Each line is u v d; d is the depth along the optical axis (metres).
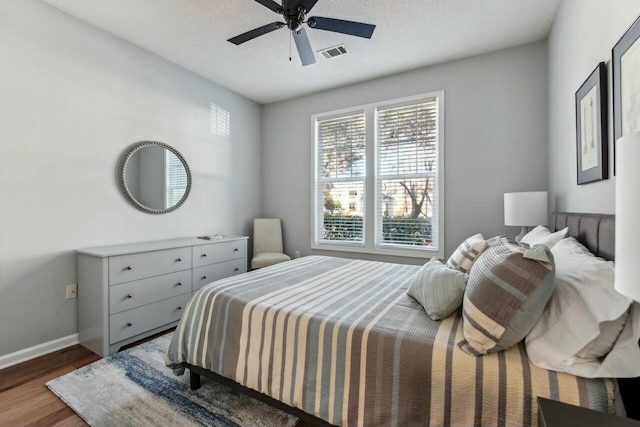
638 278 0.60
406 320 1.33
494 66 2.98
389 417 1.12
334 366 1.26
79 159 2.47
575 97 1.93
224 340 1.57
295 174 4.22
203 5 2.30
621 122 1.29
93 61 2.55
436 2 2.26
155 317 2.56
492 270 1.14
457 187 3.17
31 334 2.21
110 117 2.68
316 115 4.02
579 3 1.86
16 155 2.14
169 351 1.78
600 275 1.01
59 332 2.35
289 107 4.25
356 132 3.80
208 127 3.63
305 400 1.30
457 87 3.15
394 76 3.47
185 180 3.34
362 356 1.21
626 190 0.63
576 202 1.95
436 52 2.98
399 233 3.54
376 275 2.19
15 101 2.13
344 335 1.27
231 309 1.59
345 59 3.11
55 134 2.33
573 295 1.04
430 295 1.40
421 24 2.52
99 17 2.44
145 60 2.94
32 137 2.21
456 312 1.39
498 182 2.99
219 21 2.49
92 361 2.15
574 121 1.97
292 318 1.41
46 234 2.29
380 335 1.21
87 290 2.34
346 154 3.88
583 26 1.79
